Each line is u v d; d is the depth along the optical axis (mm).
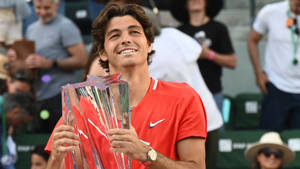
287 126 12844
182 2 12156
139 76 5637
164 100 5598
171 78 8945
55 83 12336
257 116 13992
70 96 5172
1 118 10672
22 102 11312
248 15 17172
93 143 5309
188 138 5484
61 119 5715
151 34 5867
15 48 12086
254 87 15852
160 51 8914
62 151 5109
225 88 15875
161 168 5148
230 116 14031
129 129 5051
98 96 5117
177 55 8992
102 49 5863
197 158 5461
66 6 16672
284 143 12203
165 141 5500
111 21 5648
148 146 5102
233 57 12164
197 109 5570
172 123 5520
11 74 11961
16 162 12016
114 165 5320
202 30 12117
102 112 5164
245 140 12227
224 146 12266
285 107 12727
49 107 11484
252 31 13281
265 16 13000
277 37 12836
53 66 12305
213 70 11945
